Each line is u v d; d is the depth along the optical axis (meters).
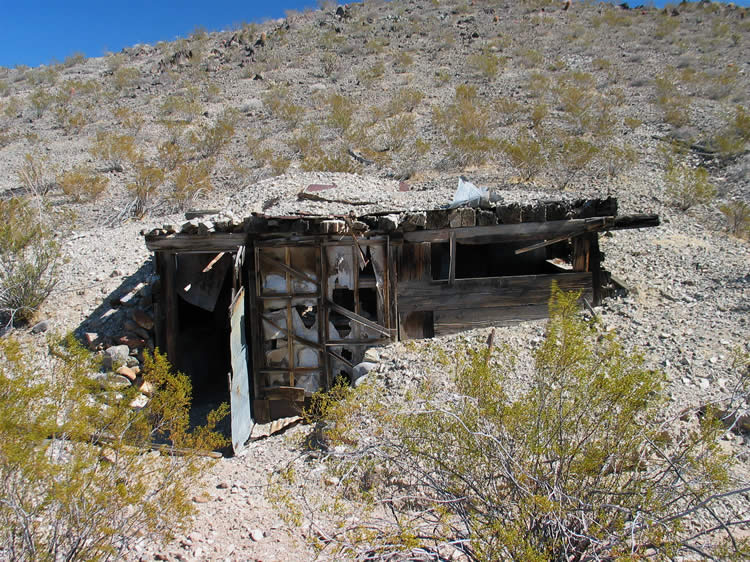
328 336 8.47
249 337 8.50
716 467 4.00
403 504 4.81
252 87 30.25
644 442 4.43
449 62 32.19
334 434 5.47
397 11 44.38
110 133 23.05
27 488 4.03
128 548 4.50
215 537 5.04
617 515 3.88
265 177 18.47
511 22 39.47
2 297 9.77
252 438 7.66
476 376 4.49
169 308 8.87
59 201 16.98
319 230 8.18
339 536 4.39
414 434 4.59
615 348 4.45
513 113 22.56
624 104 23.62
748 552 3.61
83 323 9.66
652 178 16.39
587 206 8.65
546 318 8.75
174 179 17.78
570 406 4.23
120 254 12.24
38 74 36.41
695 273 10.21
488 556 3.58
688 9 42.34
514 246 10.88
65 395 4.85
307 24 42.97
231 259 9.80
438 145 20.14
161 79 32.50
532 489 3.89
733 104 23.00
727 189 15.70
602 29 37.16
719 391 6.29
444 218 8.50
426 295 8.66
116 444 4.38
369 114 24.44
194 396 9.39
